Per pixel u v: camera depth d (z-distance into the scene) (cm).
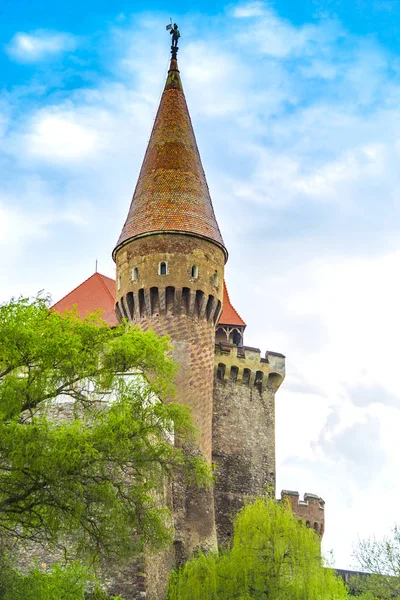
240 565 3797
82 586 3209
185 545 4250
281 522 3916
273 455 5431
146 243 4853
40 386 2736
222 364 5444
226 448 5275
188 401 4575
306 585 3762
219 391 5397
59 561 3519
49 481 2623
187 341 4700
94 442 2716
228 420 5356
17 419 2750
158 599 3759
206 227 4938
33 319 2859
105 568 3541
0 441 2558
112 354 2923
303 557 3834
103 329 2969
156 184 5006
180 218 4878
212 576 3756
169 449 2905
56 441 2611
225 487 5169
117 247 4994
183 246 4834
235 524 4066
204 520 4384
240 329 6431
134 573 3547
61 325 2916
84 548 2927
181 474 4388
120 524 2761
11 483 2664
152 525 2898
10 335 2709
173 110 5306
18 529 3581
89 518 2920
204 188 5109
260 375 5556
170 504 4244
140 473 2964
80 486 2623
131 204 5125
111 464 3328
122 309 4906
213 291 4853
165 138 5181
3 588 2917
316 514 5559
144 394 2983
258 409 5500
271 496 5300
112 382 3114
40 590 2964
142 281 4791
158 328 4716
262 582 3766
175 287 4747
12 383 2689
